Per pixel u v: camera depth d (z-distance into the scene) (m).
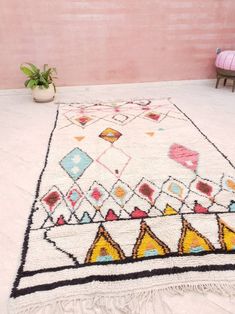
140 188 1.44
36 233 1.17
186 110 2.43
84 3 2.57
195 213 1.27
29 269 1.02
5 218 1.26
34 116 2.36
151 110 2.44
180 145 1.86
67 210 1.30
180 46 2.92
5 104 2.65
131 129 2.09
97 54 2.85
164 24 2.79
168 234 1.16
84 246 1.11
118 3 2.62
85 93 2.94
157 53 2.93
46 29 2.64
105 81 3.00
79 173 1.57
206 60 3.04
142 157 1.72
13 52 2.70
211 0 2.71
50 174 1.56
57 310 0.89
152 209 1.30
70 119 2.28
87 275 1.00
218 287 0.95
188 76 3.11
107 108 2.51
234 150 1.78
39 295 0.93
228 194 1.39
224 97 2.73
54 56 2.78
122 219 1.24
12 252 1.09
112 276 0.99
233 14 2.81
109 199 1.37
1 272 1.01
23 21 2.57
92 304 0.91
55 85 2.94
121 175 1.55
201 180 1.50
